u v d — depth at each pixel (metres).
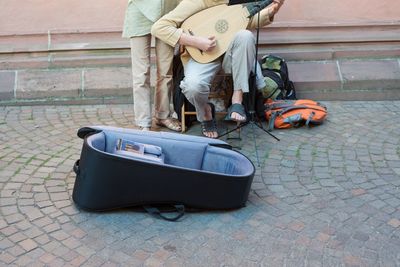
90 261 2.41
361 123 4.24
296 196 3.05
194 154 3.02
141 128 4.02
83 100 4.70
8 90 4.64
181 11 3.69
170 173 2.70
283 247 2.54
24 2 4.88
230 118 3.67
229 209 2.87
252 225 2.74
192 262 2.42
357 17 5.09
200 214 2.83
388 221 2.78
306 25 5.04
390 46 5.04
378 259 2.45
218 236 2.63
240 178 2.77
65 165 3.40
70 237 2.59
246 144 3.80
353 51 4.99
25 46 4.91
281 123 4.07
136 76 3.90
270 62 4.59
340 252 2.50
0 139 3.83
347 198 3.03
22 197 2.96
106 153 2.64
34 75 4.77
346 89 4.86
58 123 4.21
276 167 3.43
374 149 3.71
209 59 3.65
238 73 3.60
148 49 3.88
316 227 2.72
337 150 3.70
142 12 3.70
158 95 4.04
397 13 5.10
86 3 4.93
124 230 2.66
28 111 4.50
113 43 4.96
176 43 3.67
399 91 4.88
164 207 2.86
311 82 4.82
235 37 3.57
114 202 2.76
